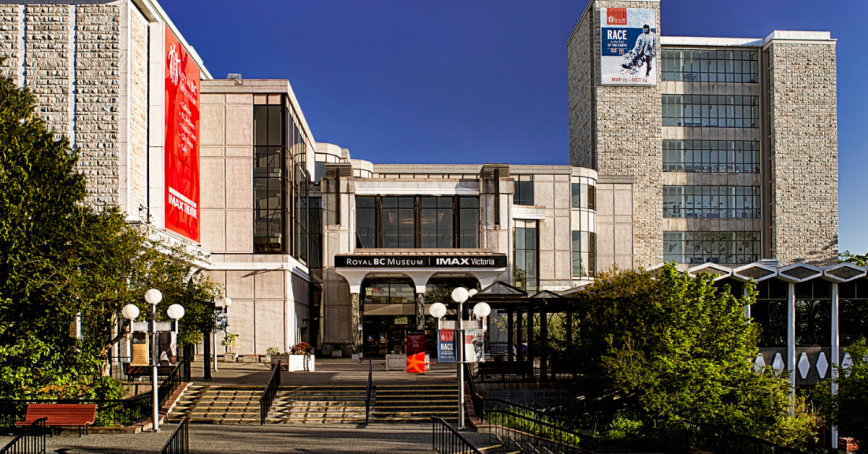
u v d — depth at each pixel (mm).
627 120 59531
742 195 62344
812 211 60938
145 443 15875
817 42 62094
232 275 35875
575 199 49344
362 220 43312
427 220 43469
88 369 18781
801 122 61656
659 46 61656
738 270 30297
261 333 35594
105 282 18688
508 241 42875
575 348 24125
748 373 22172
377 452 15664
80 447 15320
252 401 21906
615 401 23203
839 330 31641
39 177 18078
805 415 27500
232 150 36469
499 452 16344
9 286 17000
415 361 27906
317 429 18969
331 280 42250
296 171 39969
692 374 20984
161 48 30109
